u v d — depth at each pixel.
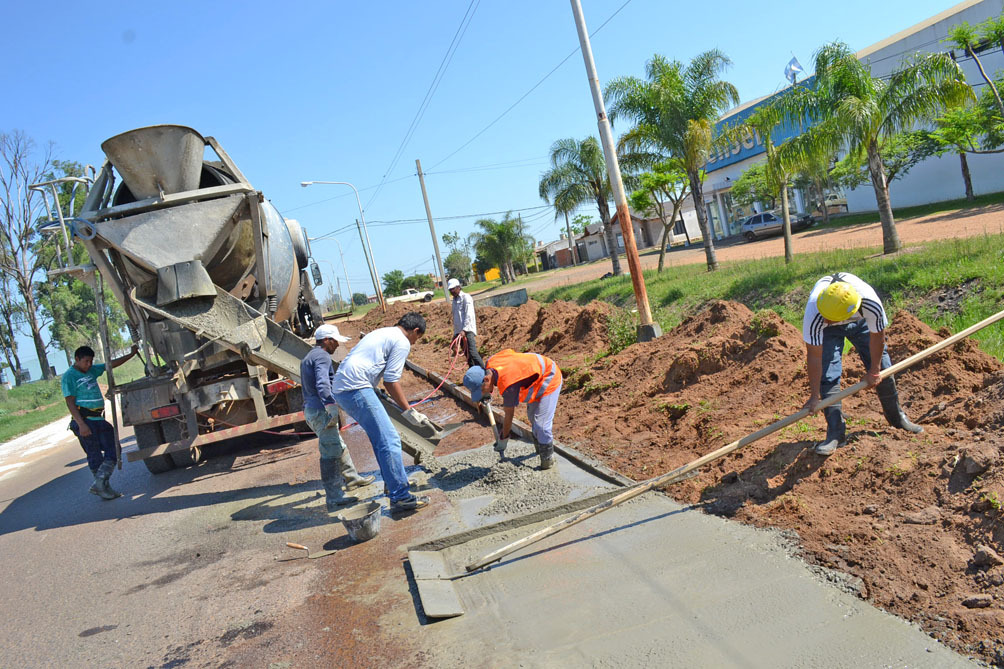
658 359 8.28
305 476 7.90
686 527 4.66
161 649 4.27
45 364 46.09
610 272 30.31
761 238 29.78
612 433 6.97
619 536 4.75
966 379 5.37
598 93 10.49
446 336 18.12
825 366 4.80
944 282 8.89
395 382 6.10
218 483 8.32
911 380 5.62
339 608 4.40
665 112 17.12
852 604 3.45
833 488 4.50
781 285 12.05
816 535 4.12
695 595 3.78
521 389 6.36
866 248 14.34
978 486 3.79
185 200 8.29
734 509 4.73
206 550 5.97
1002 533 3.47
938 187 23.19
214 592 5.03
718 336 7.57
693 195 18.36
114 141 7.77
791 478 4.82
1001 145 19.55
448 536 5.08
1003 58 19.45
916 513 3.95
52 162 43.84
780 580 3.76
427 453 7.76
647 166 20.34
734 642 3.31
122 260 8.45
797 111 13.55
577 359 10.52
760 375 6.65
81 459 12.71
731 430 5.93
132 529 7.04
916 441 4.55
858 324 4.80
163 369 8.86
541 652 3.51
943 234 14.78
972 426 4.60
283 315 11.28
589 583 4.16
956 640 3.05
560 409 8.41
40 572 6.24
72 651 4.46
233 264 9.12
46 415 25.25
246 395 8.57
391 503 6.04
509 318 15.44
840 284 4.49
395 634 3.95
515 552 4.79
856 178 24.73
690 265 21.23
